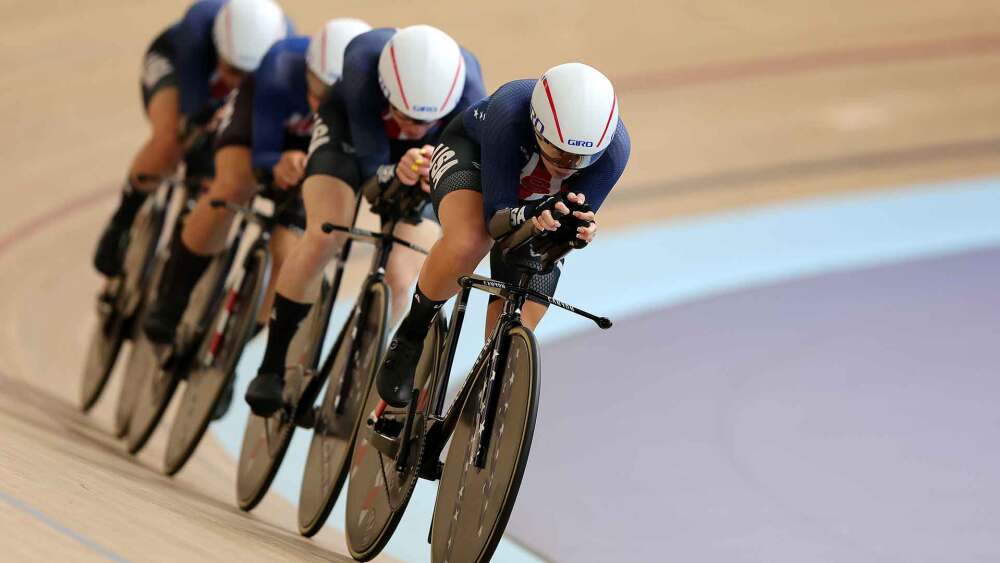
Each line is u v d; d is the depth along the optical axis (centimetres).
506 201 970
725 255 2720
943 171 3175
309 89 1427
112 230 1908
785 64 3647
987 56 3719
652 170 3144
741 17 3859
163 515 959
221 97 1781
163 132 1852
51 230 2677
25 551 655
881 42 3778
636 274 2622
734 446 1731
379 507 1103
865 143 3309
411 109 1125
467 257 1004
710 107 3425
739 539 1413
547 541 1415
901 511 1485
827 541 1398
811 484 1581
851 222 2897
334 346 1287
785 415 1847
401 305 1288
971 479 1586
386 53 1147
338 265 1287
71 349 2248
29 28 3478
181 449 1512
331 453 1236
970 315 2305
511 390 943
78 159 2969
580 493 1570
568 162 941
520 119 972
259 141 1456
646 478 1620
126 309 1864
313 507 1255
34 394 1850
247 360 2175
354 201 1276
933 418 1816
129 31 3531
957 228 2841
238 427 1922
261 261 1433
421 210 1202
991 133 3356
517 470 891
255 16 1633
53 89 3219
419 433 1046
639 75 3534
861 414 1839
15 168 2883
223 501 1406
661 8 3859
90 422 1866
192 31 1725
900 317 2309
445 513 1009
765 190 3075
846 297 2441
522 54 3534
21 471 888
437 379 1032
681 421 1841
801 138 3319
